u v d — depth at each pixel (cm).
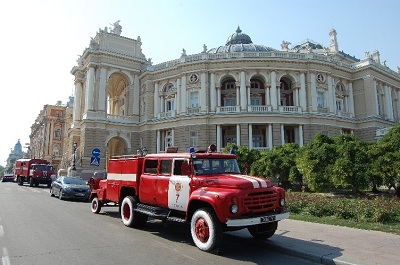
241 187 909
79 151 5209
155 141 5044
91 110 4956
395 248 890
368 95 5053
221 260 838
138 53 5547
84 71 5616
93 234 1134
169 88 5209
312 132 4500
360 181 1941
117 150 5853
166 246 982
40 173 4131
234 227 963
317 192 2459
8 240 1016
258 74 4725
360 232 1112
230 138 4812
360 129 5069
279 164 2678
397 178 1880
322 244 945
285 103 4988
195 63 4747
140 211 1218
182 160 1085
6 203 2066
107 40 5266
